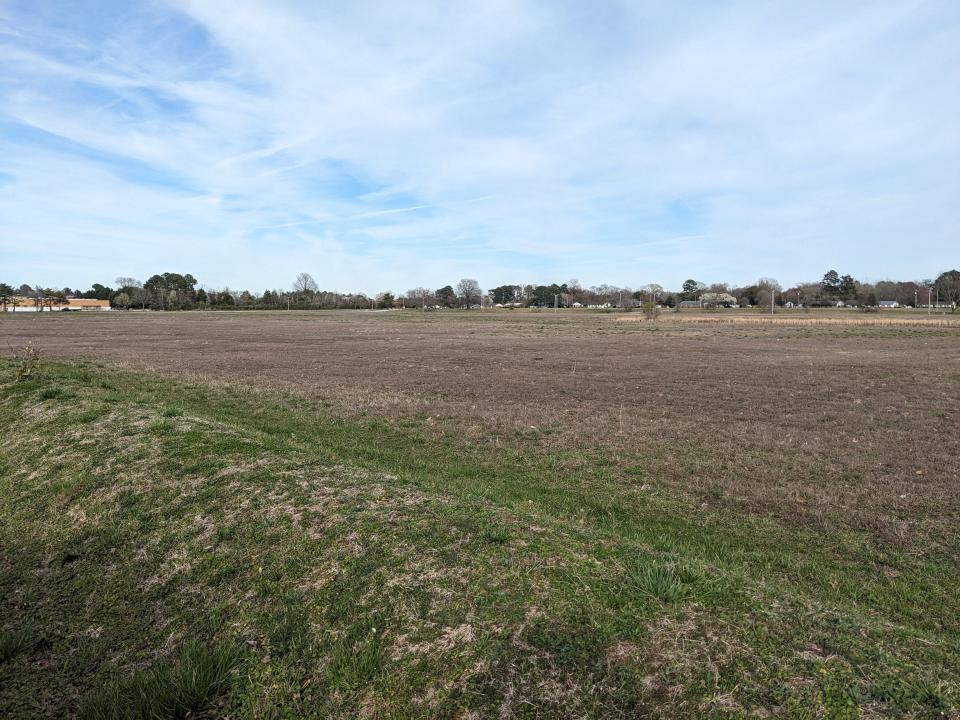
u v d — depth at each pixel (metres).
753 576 5.43
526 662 3.62
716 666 3.53
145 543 5.91
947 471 9.23
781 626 3.97
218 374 20.45
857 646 3.79
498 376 21.08
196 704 3.74
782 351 31.91
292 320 75.88
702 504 7.63
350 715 3.51
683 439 11.40
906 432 12.16
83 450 8.51
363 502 6.11
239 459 7.59
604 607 4.11
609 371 22.78
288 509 6.06
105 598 5.10
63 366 20.27
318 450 9.08
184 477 7.20
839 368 23.78
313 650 4.06
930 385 19.09
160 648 4.38
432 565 4.77
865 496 8.00
